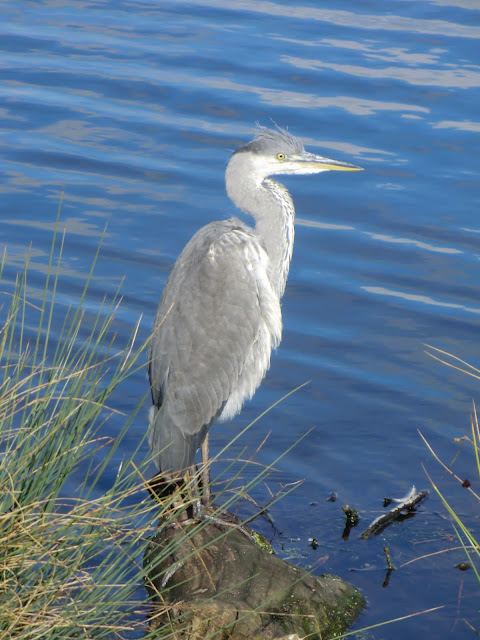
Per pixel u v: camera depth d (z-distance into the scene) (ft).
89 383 26.40
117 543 22.95
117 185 49.52
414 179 50.65
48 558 21.70
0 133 53.98
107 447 32.65
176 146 53.16
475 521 30.14
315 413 35.22
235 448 33.50
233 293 30.07
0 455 23.89
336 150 52.49
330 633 25.34
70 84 59.88
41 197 48.03
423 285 42.55
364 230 46.65
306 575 26.66
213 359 29.43
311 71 61.77
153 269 42.93
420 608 26.50
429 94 59.00
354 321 40.32
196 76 61.00
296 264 44.09
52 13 71.97
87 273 42.55
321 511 30.60
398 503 30.91
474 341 38.88
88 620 21.17
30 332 37.76
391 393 36.09
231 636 24.32
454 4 74.84
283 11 73.20
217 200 48.26
